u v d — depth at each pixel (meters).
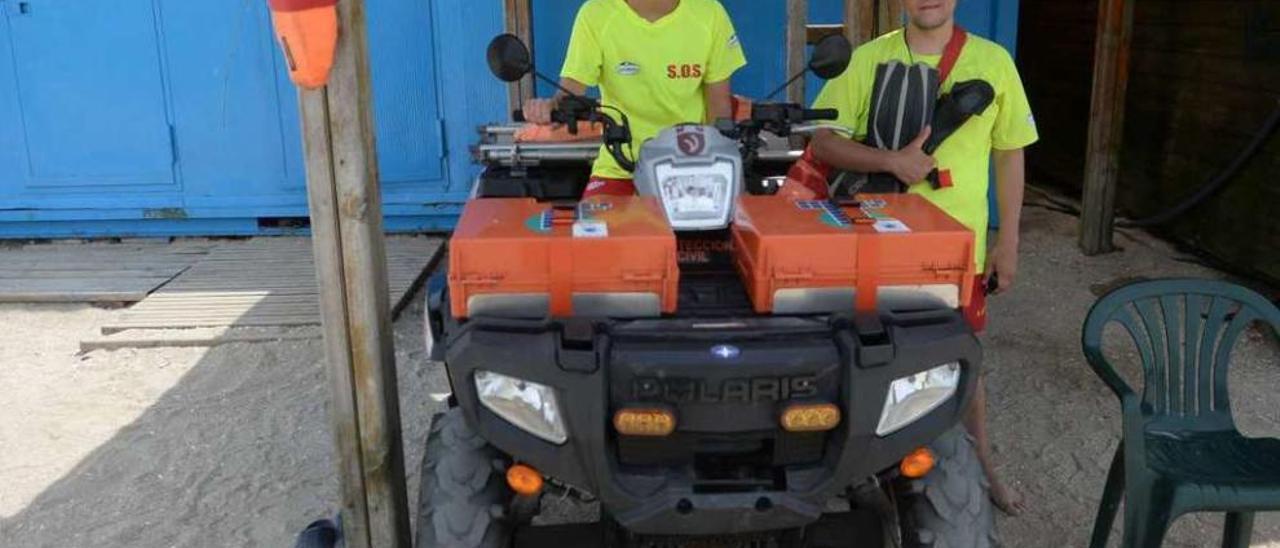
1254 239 6.73
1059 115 9.84
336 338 3.07
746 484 2.49
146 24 7.47
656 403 2.39
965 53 3.49
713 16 3.95
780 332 2.46
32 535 3.97
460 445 2.82
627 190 3.64
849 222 2.66
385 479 3.18
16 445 4.71
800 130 3.58
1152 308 3.43
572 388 2.36
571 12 7.36
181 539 3.93
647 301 2.52
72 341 6.03
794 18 5.70
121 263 7.30
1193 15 7.41
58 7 7.45
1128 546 3.11
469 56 7.45
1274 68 6.46
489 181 3.79
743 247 2.70
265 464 4.50
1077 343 5.79
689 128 3.01
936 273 2.55
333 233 2.99
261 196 7.76
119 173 7.74
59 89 7.59
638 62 3.87
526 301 2.50
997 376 5.35
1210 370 3.42
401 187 7.69
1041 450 4.54
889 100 3.44
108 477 4.41
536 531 2.92
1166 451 3.21
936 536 2.76
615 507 2.49
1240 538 3.31
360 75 2.94
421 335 5.98
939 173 3.44
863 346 2.39
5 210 7.80
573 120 3.14
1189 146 7.50
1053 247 7.62
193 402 5.15
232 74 7.55
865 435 2.43
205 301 6.45
